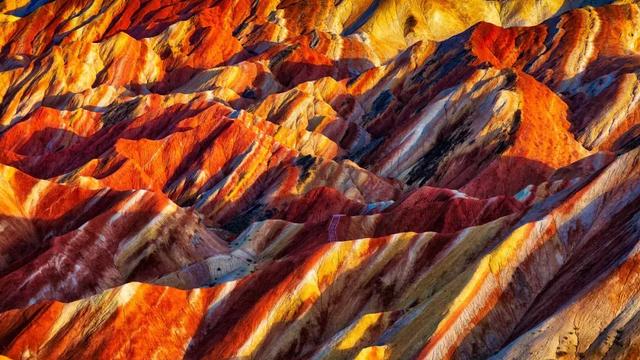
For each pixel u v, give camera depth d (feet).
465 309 197.26
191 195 357.61
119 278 273.54
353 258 228.63
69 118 440.45
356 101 443.32
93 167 359.87
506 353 182.39
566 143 340.18
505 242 208.95
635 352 171.94
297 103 426.10
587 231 212.84
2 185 304.91
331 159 389.19
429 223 260.62
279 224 278.87
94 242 277.03
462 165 340.18
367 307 221.46
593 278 189.47
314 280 225.15
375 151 374.22
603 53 419.54
